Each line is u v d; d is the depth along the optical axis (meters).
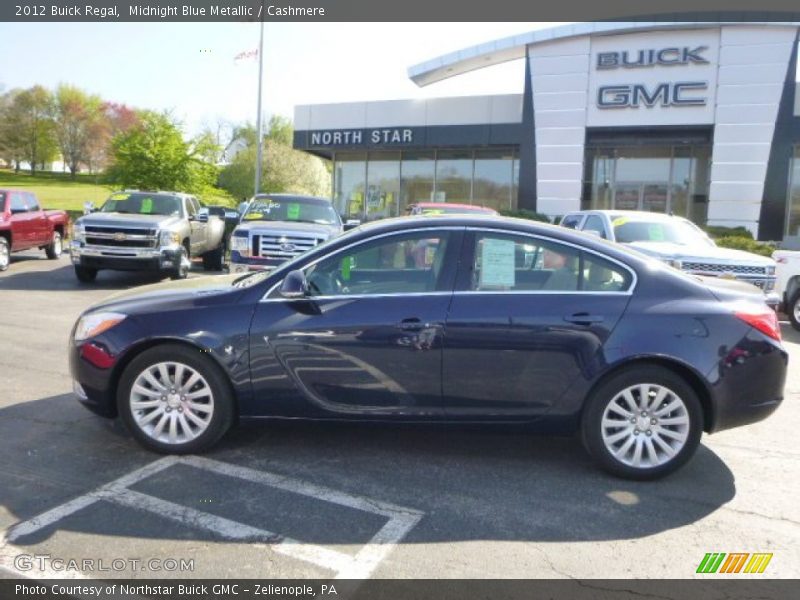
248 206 12.61
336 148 26.64
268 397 4.45
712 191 21.67
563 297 4.36
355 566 3.25
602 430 4.32
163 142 25.30
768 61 20.77
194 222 14.52
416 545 3.45
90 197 54.19
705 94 21.45
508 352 4.30
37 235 15.99
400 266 4.53
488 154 26.14
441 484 4.21
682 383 4.27
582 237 4.55
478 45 23.61
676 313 4.30
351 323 4.37
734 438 5.22
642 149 24.08
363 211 28.03
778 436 5.28
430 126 25.19
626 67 22.12
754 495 4.16
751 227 21.36
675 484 4.31
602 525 3.72
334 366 4.39
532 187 23.62
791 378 7.36
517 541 3.52
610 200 24.47
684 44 21.50
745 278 9.95
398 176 27.44
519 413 4.37
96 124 72.62
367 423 4.46
